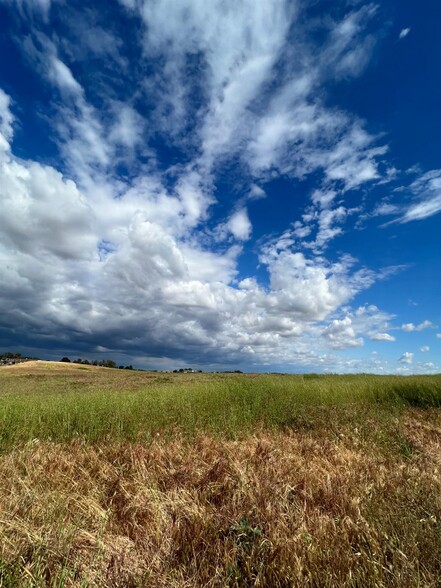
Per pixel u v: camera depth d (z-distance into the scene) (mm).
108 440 5703
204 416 7141
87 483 3775
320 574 2172
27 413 6949
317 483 3662
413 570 2119
